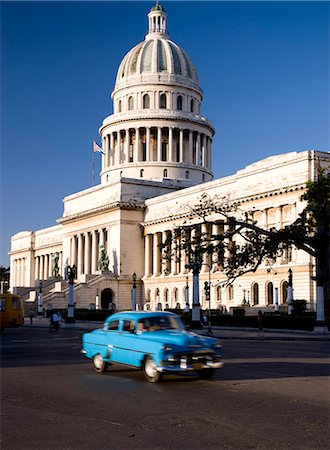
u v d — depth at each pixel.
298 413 16.44
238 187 100.88
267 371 25.69
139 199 128.38
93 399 18.80
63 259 147.62
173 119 144.25
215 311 92.81
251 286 95.31
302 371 25.70
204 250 65.44
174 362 21.80
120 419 15.75
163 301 118.62
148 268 124.38
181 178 142.00
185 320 75.94
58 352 36.53
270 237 62.53
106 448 12.94
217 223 66.50
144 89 148.50
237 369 26.41
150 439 13.65
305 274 84.81
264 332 60.91
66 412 16.75
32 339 50.00
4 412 16.81
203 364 22.28
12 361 30.83
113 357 24.50
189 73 153.12
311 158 86.81
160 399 18.70
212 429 14.56
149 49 152.75
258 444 13.19
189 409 17.05
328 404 17.73
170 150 143.50
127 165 143.25
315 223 61.19
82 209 141.50
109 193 130.50
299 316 66.12
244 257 63.88
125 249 125.00
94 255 134.38
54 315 66.38
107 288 121.94
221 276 103.06
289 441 13.43
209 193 108.56
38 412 16.77
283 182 90.62
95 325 77.56
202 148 150.75
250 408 17.14
